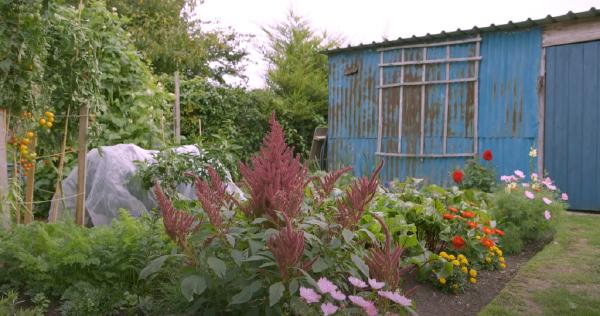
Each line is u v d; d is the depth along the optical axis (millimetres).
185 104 11930
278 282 2115
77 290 2932
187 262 2461
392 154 9547
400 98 9477
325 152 11852
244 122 13125
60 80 4465
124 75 6984
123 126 6969
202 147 5473
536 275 4039
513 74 8164
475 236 4273
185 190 5496
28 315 2625
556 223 5266
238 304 2354
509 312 3268
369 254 2516
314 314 2203
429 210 4426
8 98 3889
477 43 8539
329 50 10305
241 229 2418
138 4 16000
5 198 3773
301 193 2549
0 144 3840
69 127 5074
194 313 2543
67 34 4410
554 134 7734
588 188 7402
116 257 3072
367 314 2129
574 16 7297
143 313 2848
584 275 3965
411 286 3762
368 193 2494
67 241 3172
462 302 3588
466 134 8680
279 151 2645
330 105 10562
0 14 3760
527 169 7988
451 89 8859
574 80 7539
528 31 8008
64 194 5363
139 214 5070
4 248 3098
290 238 2061
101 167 5227
